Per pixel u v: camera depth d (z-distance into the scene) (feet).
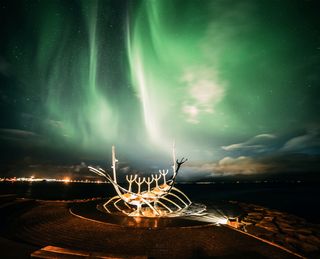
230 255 17.19
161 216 28.94
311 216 46.96
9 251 15.61
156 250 18.03
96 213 29.94
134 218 27.50
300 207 59.62
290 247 20.85
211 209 38.75
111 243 19.29
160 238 20.66
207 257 16.83
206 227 24.30
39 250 15.21
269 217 35.70
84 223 25.20
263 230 25.94
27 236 20.88
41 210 32.71
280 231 27.78
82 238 20.36
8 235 21.04
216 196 88.22
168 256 16.98
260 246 19.04
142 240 20.11
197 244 19.36
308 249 21.40
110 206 36.81
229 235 21.79
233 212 36.78
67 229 22.99
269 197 84.43
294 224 32.42
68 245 18.63
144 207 37.47
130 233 21.85
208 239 20.61
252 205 47.98
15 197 41.63
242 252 17.76
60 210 32.76
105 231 22.39
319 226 31.99
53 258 14.28
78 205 37.11
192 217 29.17
